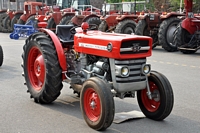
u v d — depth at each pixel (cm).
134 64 464
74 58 550
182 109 558
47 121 490
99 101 441
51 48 546
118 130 455
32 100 602
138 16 1360
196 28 1234
